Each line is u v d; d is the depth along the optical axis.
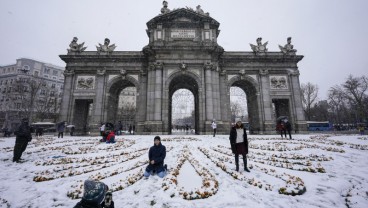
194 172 9.95
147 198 6.71
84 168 10.87
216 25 40.12
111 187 7.58
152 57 38.12
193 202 6.38
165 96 36.00
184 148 17.08
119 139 25.05
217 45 37.84
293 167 10.51
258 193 7.12
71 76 39.78
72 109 38.69
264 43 42.31
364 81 72.25
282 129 26.38
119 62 40.41
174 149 17.11
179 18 39.31
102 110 38.28
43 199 6.80
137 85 39.78
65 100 38.66
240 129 10.16
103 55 39.84
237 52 41.78
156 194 6.99
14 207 6.25
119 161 12.48
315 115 92.25
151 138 25.91
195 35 39.03
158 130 34.19
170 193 6.96
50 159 13.52
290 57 41.03
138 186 7.89
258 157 13.58
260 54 41.25
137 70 40.31
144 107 38.44
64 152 15.95
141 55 39.88
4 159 13.65
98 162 12.28
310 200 6.54
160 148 9.51
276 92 40.44
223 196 6.88
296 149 16.77
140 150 16.73
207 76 36.47
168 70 37.09
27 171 10.55
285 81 40.97
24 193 7.35
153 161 9.02
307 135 31.89
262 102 39.72
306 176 9.20
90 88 39.50
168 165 11.43
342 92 76.62
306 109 80.12
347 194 7.20
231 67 41.06
